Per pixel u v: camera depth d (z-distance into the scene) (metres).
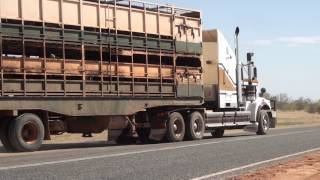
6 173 11.35
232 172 11.95
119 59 20.27
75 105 18.50
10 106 16.73
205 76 25.64
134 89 20.69
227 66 26.39
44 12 17.77
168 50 22.23
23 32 17.14
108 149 17.89
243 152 16.27
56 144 22.14
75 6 18.72
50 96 17.75
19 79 16.95
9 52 17.78
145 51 21.19
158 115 22.09
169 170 12.11
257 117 27.39
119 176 11.09
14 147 17.09
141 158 14.45
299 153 16.14
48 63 17.73
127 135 22.08
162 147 18.20
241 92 27.12
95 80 19.20
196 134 23.08
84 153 16.11
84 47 18.89
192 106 23.45
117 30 20.12
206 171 12.02
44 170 11.86
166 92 22.09
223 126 24.98
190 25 23.39
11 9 16.94
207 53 25.77
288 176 10.99
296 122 50.78
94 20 19.33
